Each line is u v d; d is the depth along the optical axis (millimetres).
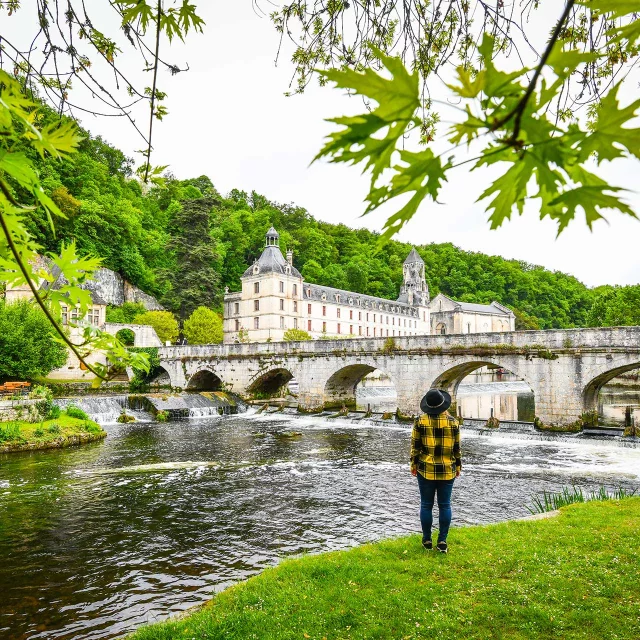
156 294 70625
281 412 36875
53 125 1573
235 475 17562
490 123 974
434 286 119688
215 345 42562
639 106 949
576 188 936
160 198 86000
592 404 26031
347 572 6809
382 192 1127
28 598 8703
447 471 7355
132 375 44188
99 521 12688
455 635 5148
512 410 42375
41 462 19719
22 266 1785
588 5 1028
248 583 6836
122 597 8711
